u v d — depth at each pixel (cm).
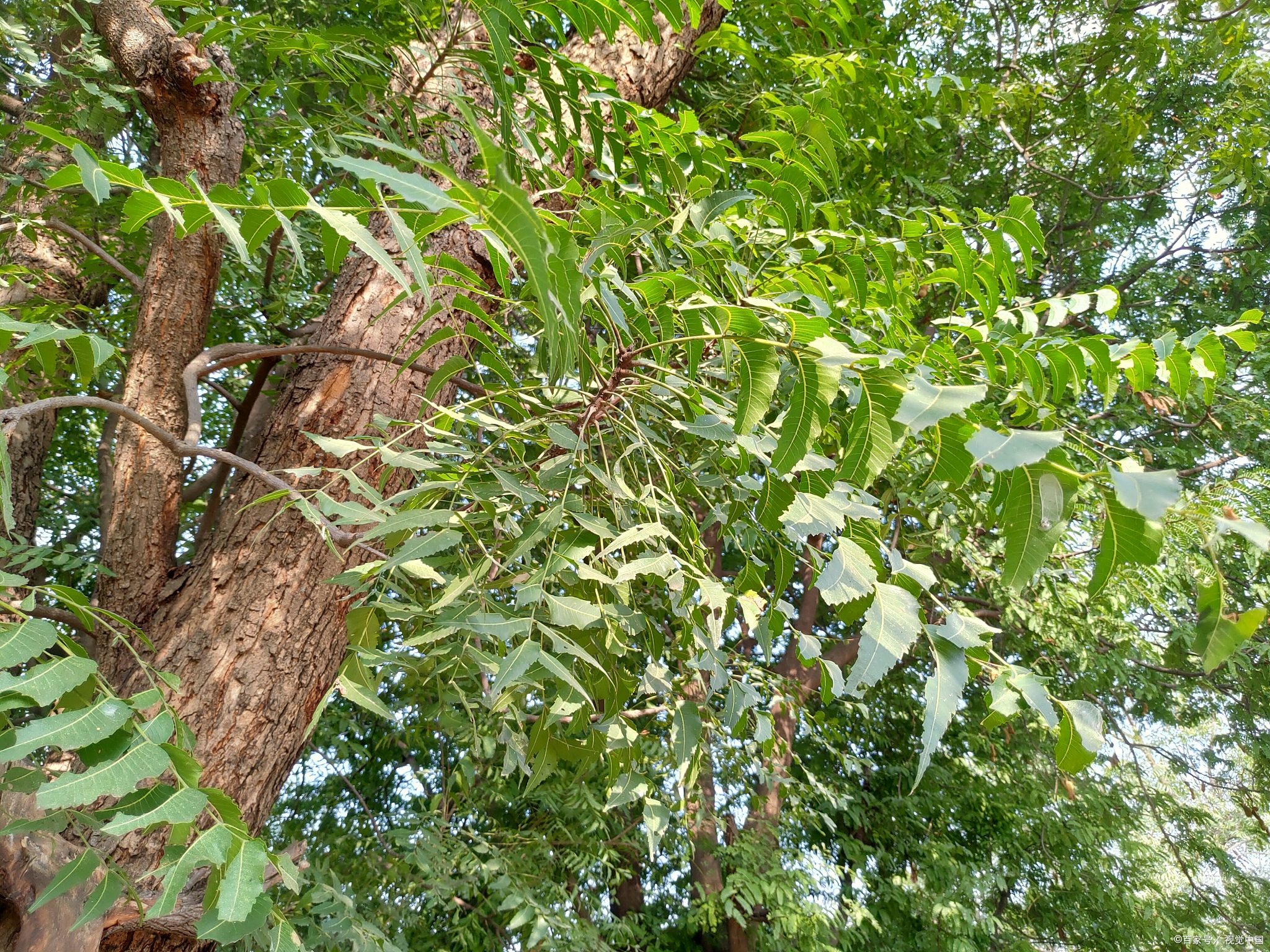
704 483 132
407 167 193
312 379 215
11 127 239
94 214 291
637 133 156
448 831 441
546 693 126
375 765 685
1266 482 256
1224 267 738
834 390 83
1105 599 433
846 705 559
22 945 113
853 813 645
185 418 227
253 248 76
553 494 112
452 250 219
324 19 439
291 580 193
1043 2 653
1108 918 729
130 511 211
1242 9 557
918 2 597
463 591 105
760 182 136
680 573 102
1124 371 122
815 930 543
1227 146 569
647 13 138
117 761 73
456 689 152
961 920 603
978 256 134
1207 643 60
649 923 676
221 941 80
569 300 71
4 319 83
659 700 291
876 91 310
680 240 125
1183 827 759
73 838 156
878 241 143
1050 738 628
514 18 132
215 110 233
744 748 416
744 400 93
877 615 76
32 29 228
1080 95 601
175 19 247
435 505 124
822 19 336
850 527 99
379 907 451
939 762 700
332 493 196
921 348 151
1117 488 58
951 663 74
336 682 110
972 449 59
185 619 193
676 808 313
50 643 75
